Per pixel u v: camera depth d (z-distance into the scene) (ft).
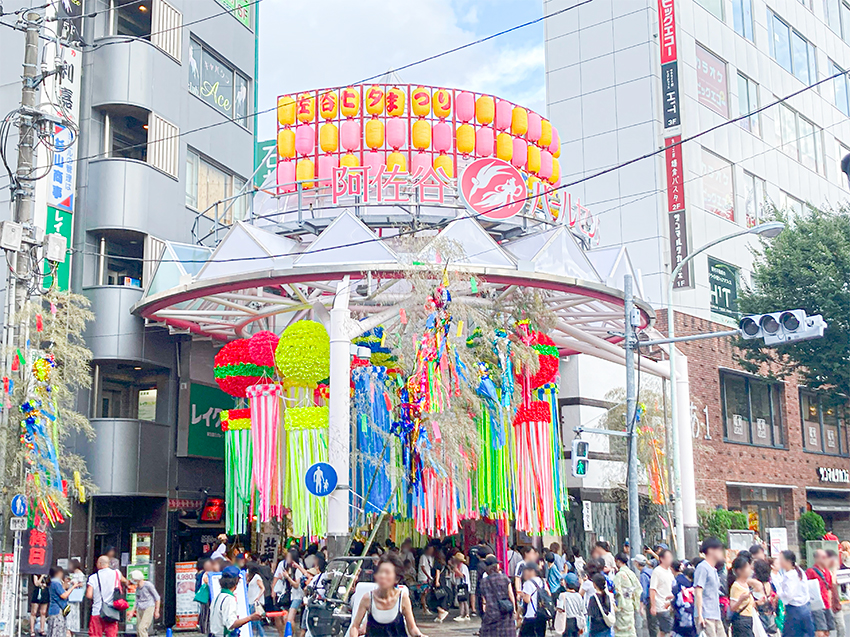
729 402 115.24
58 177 79.66
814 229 100.58
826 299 94.79
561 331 85.51
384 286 68.85
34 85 56.13
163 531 80.33
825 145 146.51
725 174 120.06
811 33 148.05
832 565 50.42
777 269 98.58
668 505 88.89
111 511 79.46
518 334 73.97
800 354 98.84
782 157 133.59
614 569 53.98
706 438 107.76
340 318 66.74
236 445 73.72
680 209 105.60
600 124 116.37
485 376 69.82
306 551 68.59
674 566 53.21
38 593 65.16
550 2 123.34
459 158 79.46
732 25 127.75
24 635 67.51
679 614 44.09
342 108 79.10
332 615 49.67
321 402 71.20
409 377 63.82
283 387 71.67
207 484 86.07
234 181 99.60
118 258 81.92
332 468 60.34
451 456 63.82
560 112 119.85
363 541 75.56
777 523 120.06
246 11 103.86
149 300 75.77
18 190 54.80
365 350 67.77
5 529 53.31
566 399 100.63
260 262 70.38
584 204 115.65
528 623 49.16
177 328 82.07
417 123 78.79
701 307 111.65
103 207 81.76
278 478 70.13
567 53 120.78
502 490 72.38
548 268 72.54
